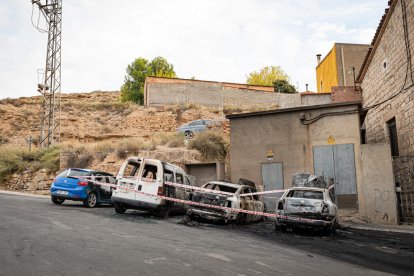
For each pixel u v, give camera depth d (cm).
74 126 4066
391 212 1475
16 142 3872
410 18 1501
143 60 5631
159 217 1318
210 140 2550
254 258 683
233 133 1894
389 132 1858
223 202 1241
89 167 2358
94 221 1047
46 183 2320
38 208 1298
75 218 1080
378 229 1305
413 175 1499
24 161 2520
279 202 1211
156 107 4094
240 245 827
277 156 1798
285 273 584
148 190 1297
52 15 2986
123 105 4556
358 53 3900
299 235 1100
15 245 655
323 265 670
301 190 1244
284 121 1816
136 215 1331
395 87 1716
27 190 2309
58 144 2753
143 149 2464
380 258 778
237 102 4294
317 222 1113
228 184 1366
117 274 510
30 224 898
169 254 658
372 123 2084
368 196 1518
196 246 764
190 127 3047
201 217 1280
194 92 4203
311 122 1758
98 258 592
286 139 1797
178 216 1433
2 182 2391
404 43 1581
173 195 1403
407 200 1523
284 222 1147
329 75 4150
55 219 1023
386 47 1811
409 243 1002
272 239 981
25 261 553
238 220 1270
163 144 2752
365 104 2236
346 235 1136
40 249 633
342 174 1666
